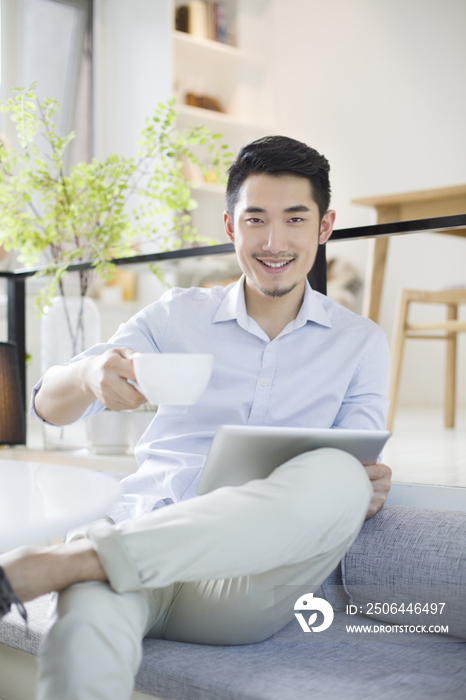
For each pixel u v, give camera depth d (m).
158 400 0.75
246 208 1.17
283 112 4.39
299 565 0.95
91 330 2.09
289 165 1.15
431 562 1.05
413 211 2.39
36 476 0.86
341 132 4.63
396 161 4.69
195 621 0.99
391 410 2.67
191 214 3.78
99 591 0.80
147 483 1.23
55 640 0.78
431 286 4.62
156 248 3.46
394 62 4.66
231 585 0.97
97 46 3.96
